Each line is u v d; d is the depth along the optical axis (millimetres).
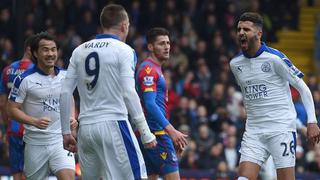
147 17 37438
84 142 15688
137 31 37250
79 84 15750
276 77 17016
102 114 15492
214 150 28484
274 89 17000
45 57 17656
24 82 17703
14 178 19656
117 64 15414
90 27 35969
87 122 15586
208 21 37500
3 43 33969
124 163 15508
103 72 15477
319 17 41375
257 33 16906
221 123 30797
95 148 15633
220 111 31016
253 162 17000
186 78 33594
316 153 27891
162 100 18094
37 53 17734
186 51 35938
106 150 15508
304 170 27797
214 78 34250
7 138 19922
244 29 16875
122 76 15312
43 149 17906
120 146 15492
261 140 17078
